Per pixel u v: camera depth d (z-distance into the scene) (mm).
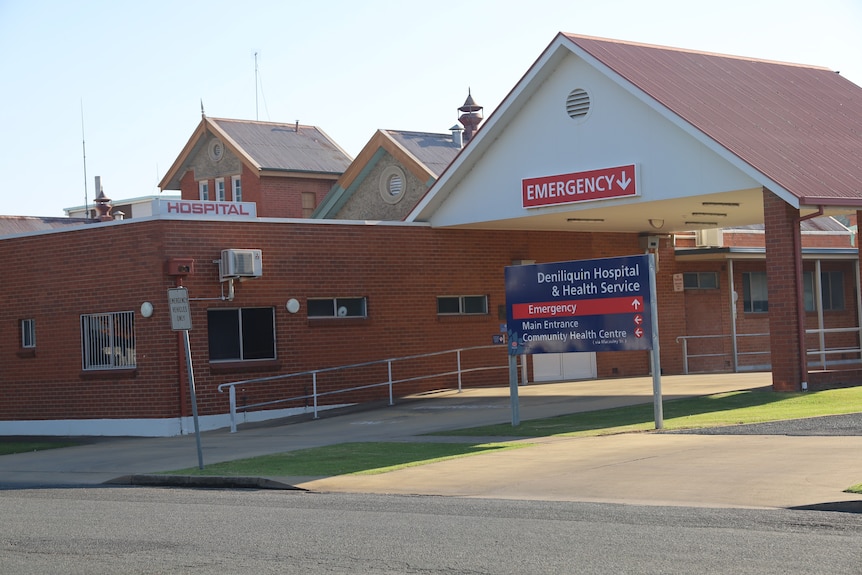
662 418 18328
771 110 25172
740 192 22734
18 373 26828
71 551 10281
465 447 17484
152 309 24109
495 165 27188
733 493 11844
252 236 25266
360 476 15211
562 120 25672
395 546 9820
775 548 8992
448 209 28234
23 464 20453
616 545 9383
